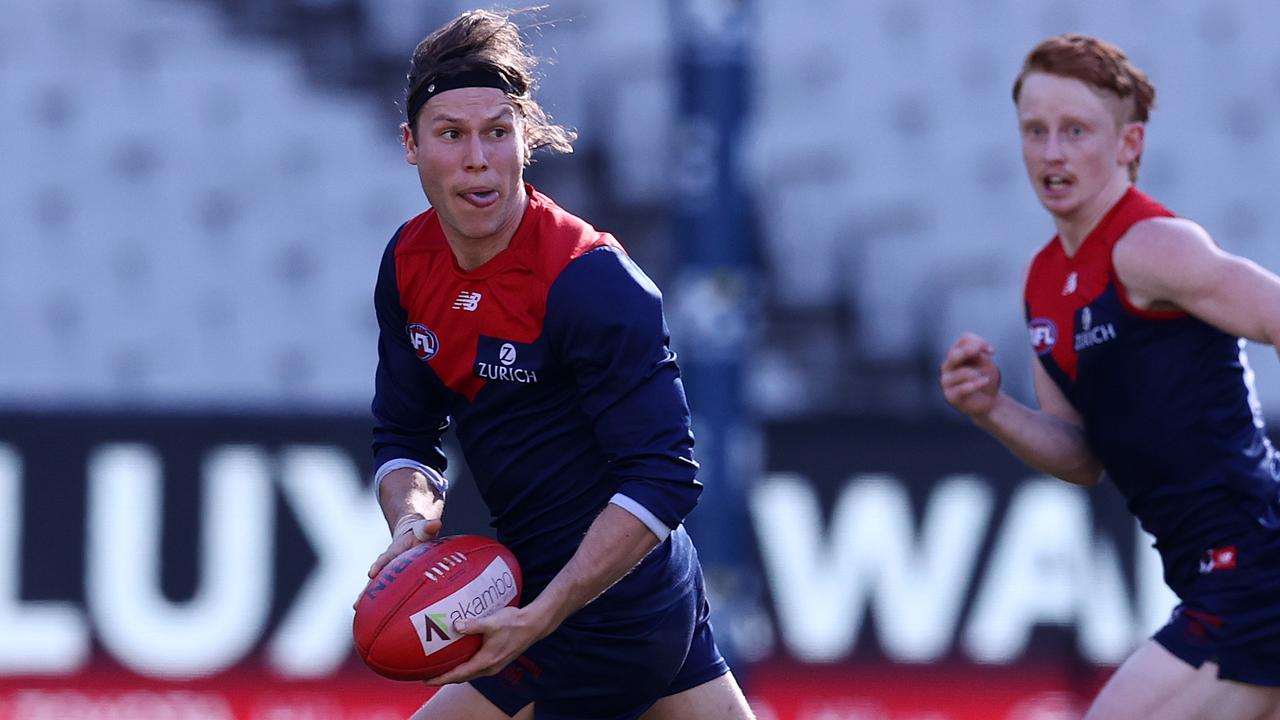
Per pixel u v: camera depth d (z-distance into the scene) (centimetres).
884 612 2845
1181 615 1381
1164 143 3269
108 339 3070
